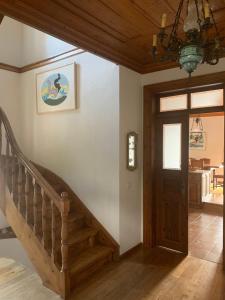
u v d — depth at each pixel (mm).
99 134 3346
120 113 3162
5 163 3287
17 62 4426
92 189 3434
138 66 3385
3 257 3766
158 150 3625
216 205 5637
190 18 1542
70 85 3594
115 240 3227
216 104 3111
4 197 3271
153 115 3557
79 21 2279
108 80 3238
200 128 8797
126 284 2656
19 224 3041
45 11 2104
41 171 3867
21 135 4430
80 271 2682
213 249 3520
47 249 2707
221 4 2006
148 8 2082
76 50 3539
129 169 3342
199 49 1464
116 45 2801
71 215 3357
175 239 3494
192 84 3141
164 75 3379
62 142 3779
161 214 3623
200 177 5707
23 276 2869
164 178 3576
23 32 4383
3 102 4281
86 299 2412
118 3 2016
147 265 3066
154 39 1652
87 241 3168
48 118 3965
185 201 3381
